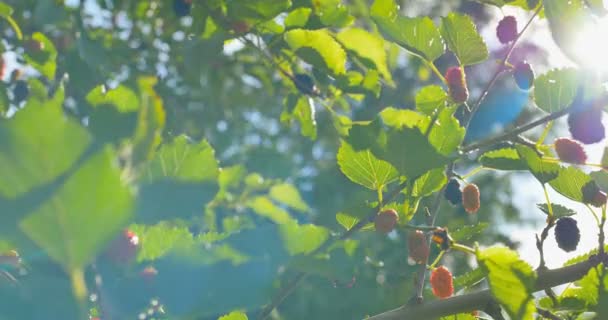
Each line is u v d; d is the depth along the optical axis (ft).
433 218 3.74
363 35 4.43
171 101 7.27
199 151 2.71
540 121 3.66
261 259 2.71
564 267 3.51
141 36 6.75
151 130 2.34
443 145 3.43
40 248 1.90
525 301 3.22
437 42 3.91
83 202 1.85
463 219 10.61
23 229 1.86
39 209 1.83
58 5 4.72
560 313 3.63
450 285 3.60
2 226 1.83
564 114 3.66
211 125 9.30
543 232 3.61
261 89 9.00
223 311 2.68
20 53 4.84
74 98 4.72
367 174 3.53
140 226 2.90
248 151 9.76
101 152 1.82
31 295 2.22
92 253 1.91
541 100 3.68
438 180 3.54
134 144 2.32
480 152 4.03
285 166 8.32
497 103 5.40
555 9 3.59
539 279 3.51
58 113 1.79
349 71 4.47
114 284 2.72
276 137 11.16
